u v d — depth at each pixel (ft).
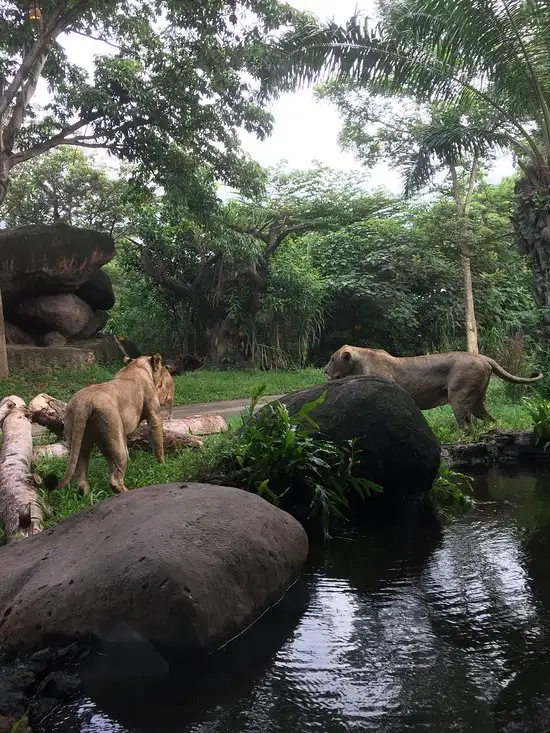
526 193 42.14
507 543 16.38
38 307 62.23
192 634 10.68
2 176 50.85
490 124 45.24
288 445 18.52
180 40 53.72
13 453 20.18
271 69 42.45
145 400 21.77
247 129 57.26
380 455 20.11
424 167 46.29
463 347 79.00
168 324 82.43
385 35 41.91
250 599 12.20
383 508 20.33
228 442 20.36
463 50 39.68
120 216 97.25
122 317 85.87
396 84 43.78
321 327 81.15
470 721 9.02
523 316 81.05
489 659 10.70
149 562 11.05
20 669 10.38
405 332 83.15
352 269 80.33
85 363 59.88
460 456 26.27
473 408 30.37
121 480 18.72
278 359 76.18
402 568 14.98
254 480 18.67
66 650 10.75
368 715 9.27
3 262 58.90
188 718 9.37
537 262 42.01
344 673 10.44
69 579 11.48
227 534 12.60
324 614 12.64
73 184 96.58
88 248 61.93
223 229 65.87
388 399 20.58
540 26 37.76
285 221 76.79
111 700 9.85
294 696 9.84
